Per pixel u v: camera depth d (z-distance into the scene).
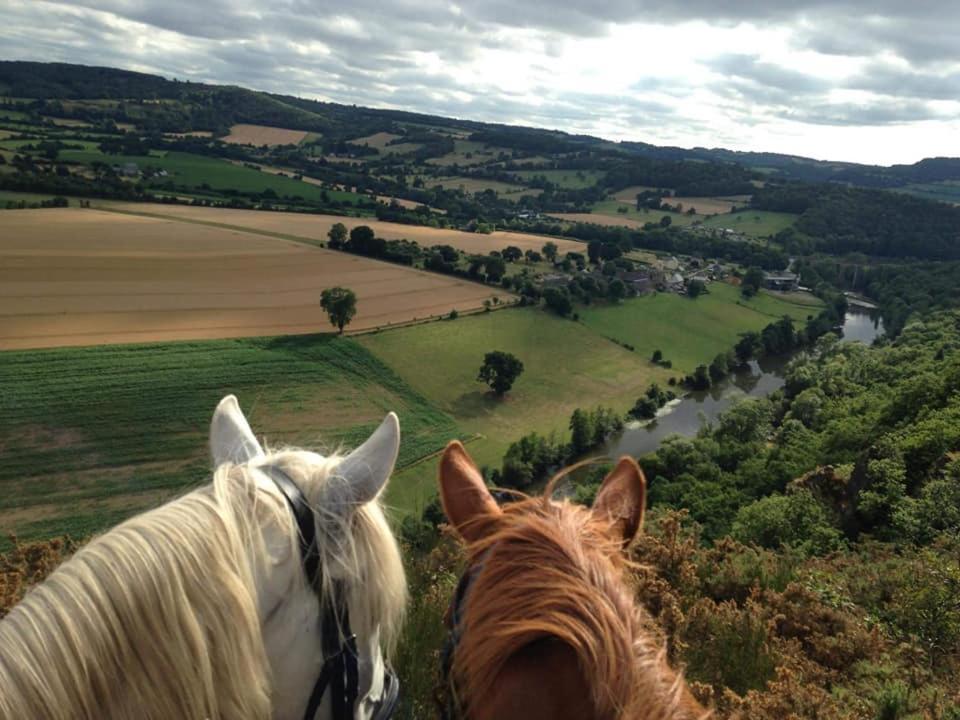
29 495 37.06
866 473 15.20
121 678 1.01
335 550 1.27
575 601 1.05
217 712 1.06
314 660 1.24
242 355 60.06
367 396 59.78
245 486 1.26
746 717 3.52
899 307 110.94
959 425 19.45
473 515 1.47
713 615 4.83
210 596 1.08
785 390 69.12
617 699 0.97
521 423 61.31
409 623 3.86
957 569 6.63
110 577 1.04
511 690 1.01
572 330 85.38
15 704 0.94
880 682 4.76
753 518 14.55
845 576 7.44
